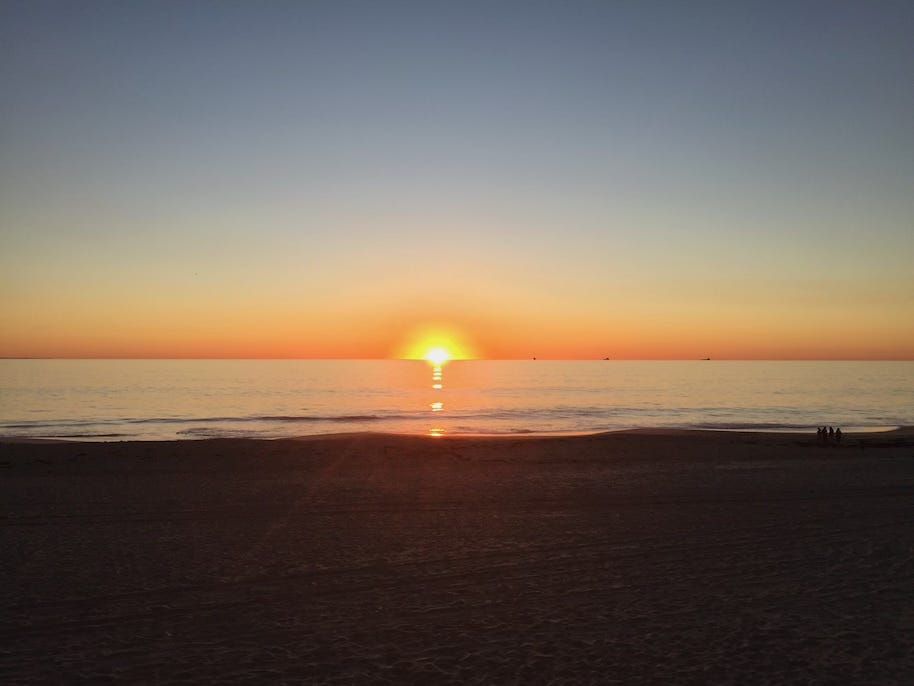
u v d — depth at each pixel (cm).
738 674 672
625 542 1213
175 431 3975
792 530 1299
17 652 732
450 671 682
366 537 1256
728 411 5800
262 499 1636
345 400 6988
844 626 805
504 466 2236
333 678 666
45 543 1212
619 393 8619
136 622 824
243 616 845
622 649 738
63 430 4000
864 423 4803
